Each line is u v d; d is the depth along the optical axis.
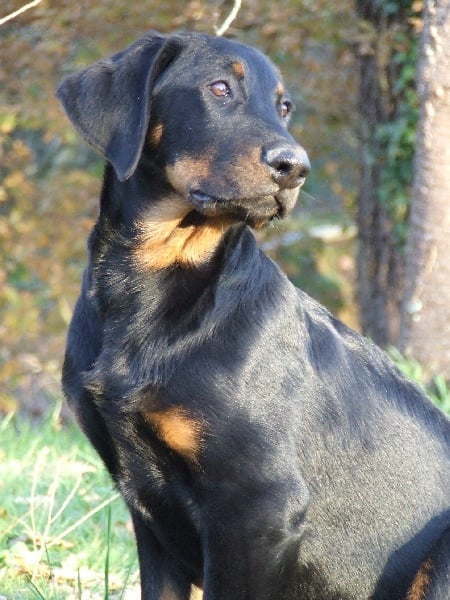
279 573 6.94
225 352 6.92
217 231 7.18
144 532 7.64
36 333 20.45
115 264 7.34
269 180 7.00
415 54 17.69
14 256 20.64
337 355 7.46
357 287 19.67
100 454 7.55
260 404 6.89
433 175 14.16
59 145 22.89
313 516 7.23
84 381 7.18
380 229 18.81
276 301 7.27
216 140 7.18
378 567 7.38
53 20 18.55
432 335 14.35
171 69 7.40
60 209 20.80
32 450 12.11
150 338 7.06
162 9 18.28
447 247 14.25
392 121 18.44
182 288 7.14
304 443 7.11
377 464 7.36
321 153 21.09
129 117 7.17
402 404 7.64
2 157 21.06
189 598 7.82
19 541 9.51
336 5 18.39
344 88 20.05
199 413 6.83
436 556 7.32
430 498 7.48
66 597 8.48
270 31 18.50
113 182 7.47
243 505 6.81
